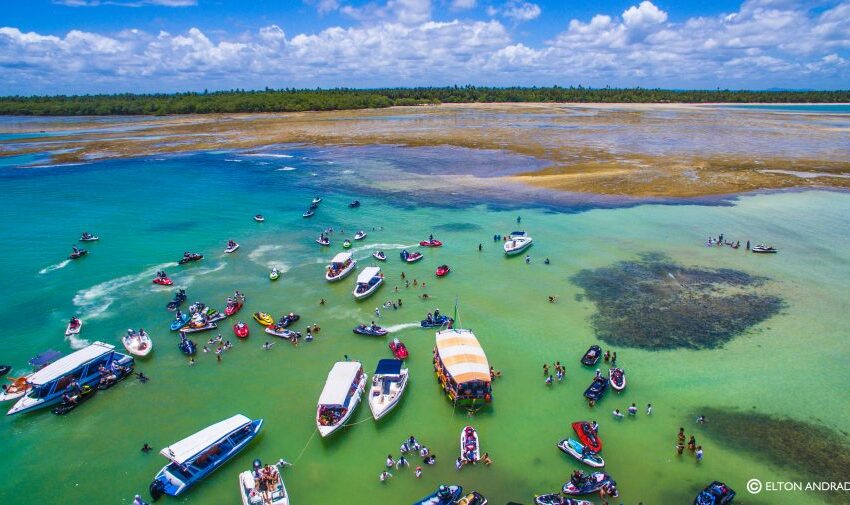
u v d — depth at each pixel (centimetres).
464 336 4550
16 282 6141
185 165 12781
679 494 3228
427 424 3875
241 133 18525
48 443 3672
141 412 3981
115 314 5422
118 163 12988
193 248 7269
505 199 9538
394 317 5403
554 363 4578
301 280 6247
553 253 7031
